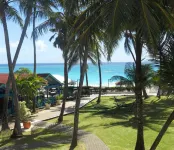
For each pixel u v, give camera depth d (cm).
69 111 2869
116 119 2366
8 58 1825
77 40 1143
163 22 952
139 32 1000
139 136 1277
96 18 1041
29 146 1596
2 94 2528
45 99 3306
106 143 1633
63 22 2033
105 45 1227
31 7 1784
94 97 4175
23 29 1897
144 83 1305
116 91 4750
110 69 12475
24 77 2669
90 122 2278
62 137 1806
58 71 11419
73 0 1092
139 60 1263
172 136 1725
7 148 1567
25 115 2183
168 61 913
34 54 2895
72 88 4044
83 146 1562
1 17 1766
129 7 879
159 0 956
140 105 1280
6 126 1994
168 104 3066
